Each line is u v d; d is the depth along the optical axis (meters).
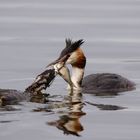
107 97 14.91
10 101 13.68
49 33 23.84
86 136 11.37
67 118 12.56
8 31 24.17
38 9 28.36
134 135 11.46
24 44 22.02
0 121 12.16
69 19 26.39
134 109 13.54
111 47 21.62
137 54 20.62
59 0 30.80
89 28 24.72
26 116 12.58
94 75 16.70
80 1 30.61
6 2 29.98
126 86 16.06
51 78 15.37
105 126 12.06
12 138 11.12
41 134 11.38
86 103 14.11
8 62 19.39
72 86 16.06
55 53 20.70
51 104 13.80
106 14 27.45
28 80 16.91
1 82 16.66
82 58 16.62
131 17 26.80
